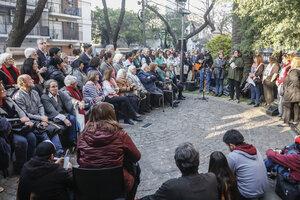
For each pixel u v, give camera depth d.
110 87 6.90
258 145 5.66
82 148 2.81
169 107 9.09
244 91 10.41
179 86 10.22
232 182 2.67
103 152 2.75
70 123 5.00
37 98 4.99
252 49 9.43
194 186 2.27
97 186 2.62
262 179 3.13
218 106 9.23
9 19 28.25
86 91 5.98
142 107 8.05
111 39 20.19
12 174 4.33
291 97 6.66
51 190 2.64
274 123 7.20
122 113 7.12
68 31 35.97
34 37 30.09
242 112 8.40
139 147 5.54
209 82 11.57
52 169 2.66
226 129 6.71
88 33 39.59
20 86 4.78
